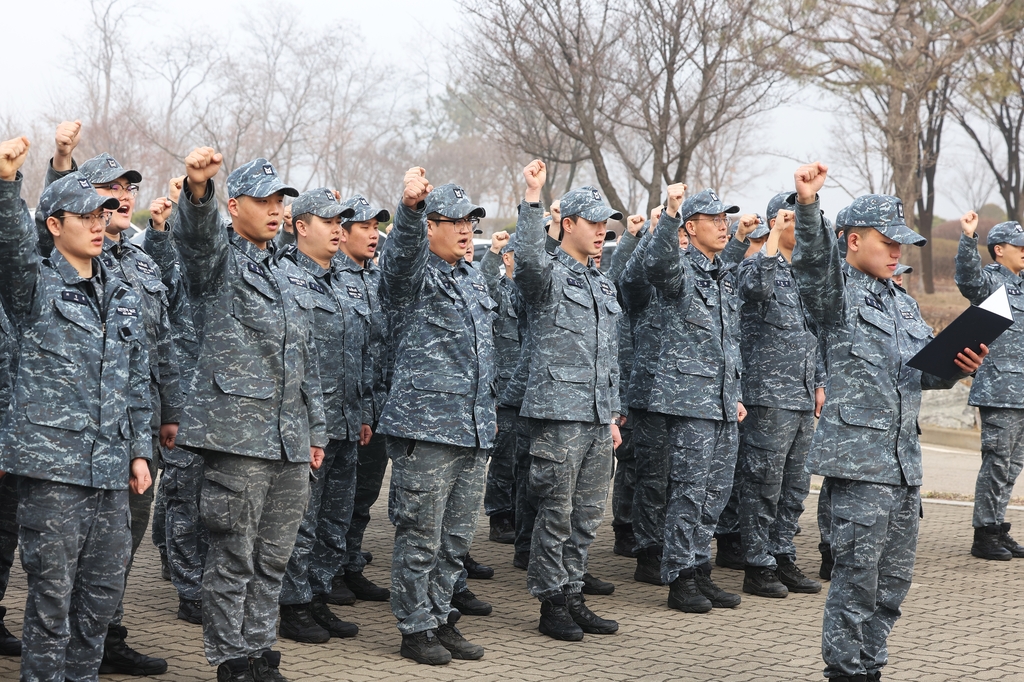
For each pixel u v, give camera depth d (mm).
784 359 6840
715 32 15977
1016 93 20984
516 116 21250
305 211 6160
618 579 7160
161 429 5105
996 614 6391
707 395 6391
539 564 5773
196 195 4309
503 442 8039
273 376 4629
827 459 4703
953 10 18547
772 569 6852
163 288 5152
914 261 26781
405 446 5359
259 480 4570
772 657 5461
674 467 6449
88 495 4250
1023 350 7980
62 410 4191
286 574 5574
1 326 5152
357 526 6520
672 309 6496
